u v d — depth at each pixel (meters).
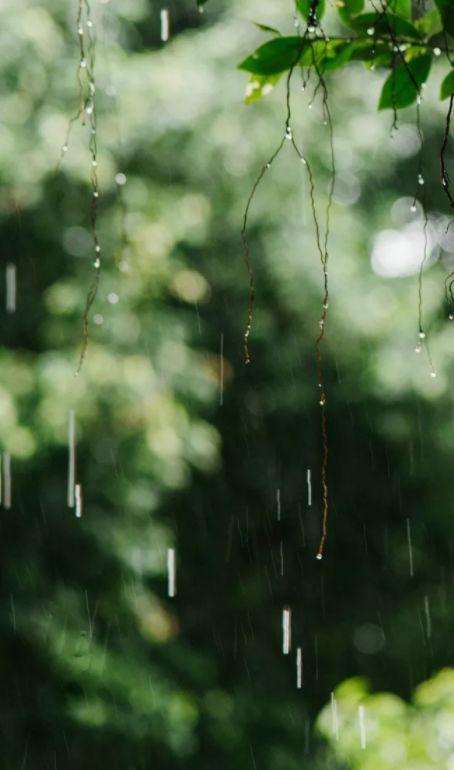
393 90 1.74
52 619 6.76
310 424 9.41
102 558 6.85
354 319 7.77
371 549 9.91
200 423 7.09
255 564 10.07
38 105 6.50
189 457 6.98
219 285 8.16
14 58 6.42
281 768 8.43
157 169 7.09
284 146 7.40
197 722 7.96
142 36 8.33
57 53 6.57
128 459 6.57
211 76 7.16
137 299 6.91
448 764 3.13
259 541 10.08
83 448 6.50
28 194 6.50
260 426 9.34
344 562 10.05
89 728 6.84
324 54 1.71
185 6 8.31
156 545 6.93
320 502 9.77
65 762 6.82
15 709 6.72
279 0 7.35
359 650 10.03
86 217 6.82
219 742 8.02
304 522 9.90
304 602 10.14
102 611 6.95
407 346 7.90
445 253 8.62
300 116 7.36
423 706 3.28
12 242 6.86
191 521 9.80
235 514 9.88
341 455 9.63
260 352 8.51
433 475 8.78
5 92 6.39
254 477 9.67
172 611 9.78
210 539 9.86
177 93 6.90
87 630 6.83
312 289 7.73
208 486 9.70
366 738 3.24
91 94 1.92
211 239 7.70
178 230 7.02
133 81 6.80
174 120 6.96
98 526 6.75
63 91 6.55
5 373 6.34
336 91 7.80
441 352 7.87
